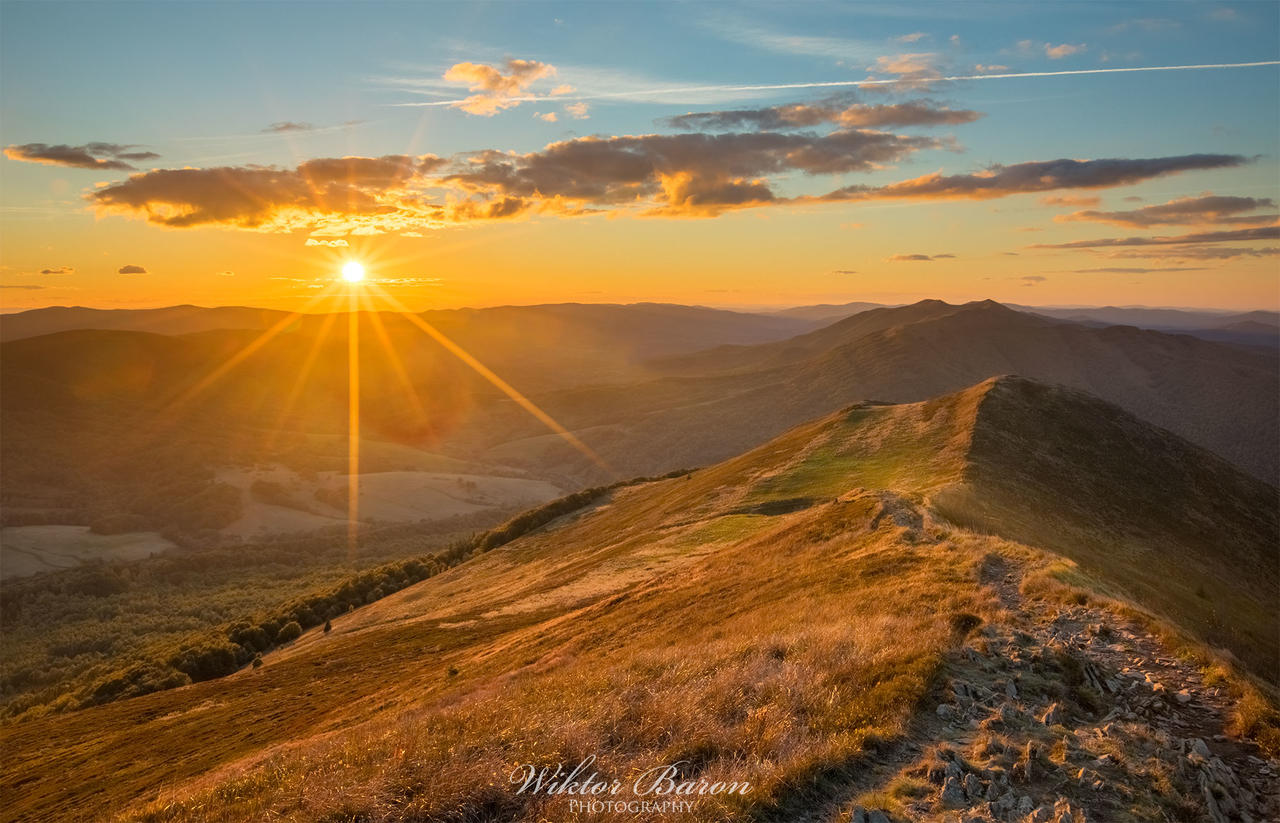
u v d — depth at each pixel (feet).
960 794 30.22
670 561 167.94
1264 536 209.97
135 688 242.78
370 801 34.19
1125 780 32.24
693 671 48.32
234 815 37.76
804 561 101.71
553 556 268.21
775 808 29.94
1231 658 44.75
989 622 51.29
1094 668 43.50
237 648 276.41
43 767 144.36
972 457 180.45
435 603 257.55
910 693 38.70
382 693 121.90
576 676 56.54
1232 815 30.63
